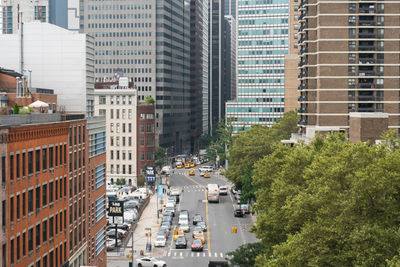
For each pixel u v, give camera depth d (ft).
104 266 311.68
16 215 175.94
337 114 467.52
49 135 207.10
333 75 466.70
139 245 371.97
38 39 302.86
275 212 213.87
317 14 469.98
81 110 301.22
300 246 158.71
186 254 345.72
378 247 144.77
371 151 170.30
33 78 302.45
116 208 344.28
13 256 173.37
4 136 165.78
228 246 363.76
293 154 229.25
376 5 466.70
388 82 468.75
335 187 167.02
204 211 489.67
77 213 252.21
